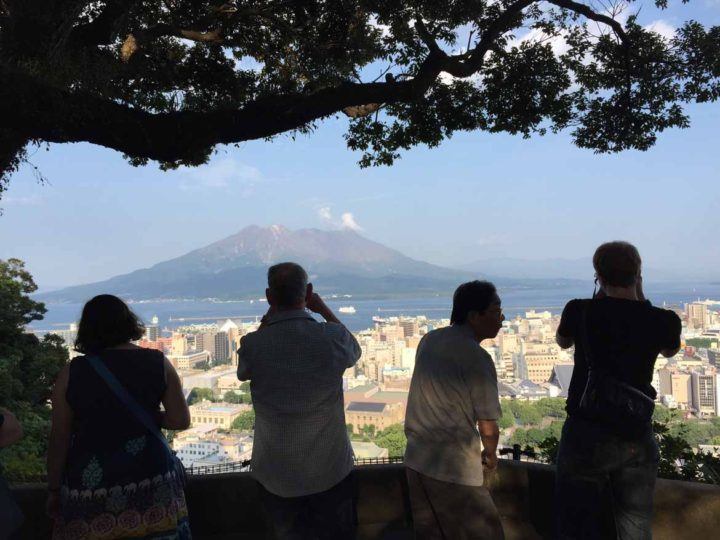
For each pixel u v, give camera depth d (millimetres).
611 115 6379
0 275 15852
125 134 3695
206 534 2959
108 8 4547
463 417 2303
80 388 1900
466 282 2527
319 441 2170
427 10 6164
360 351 2371
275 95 4250
